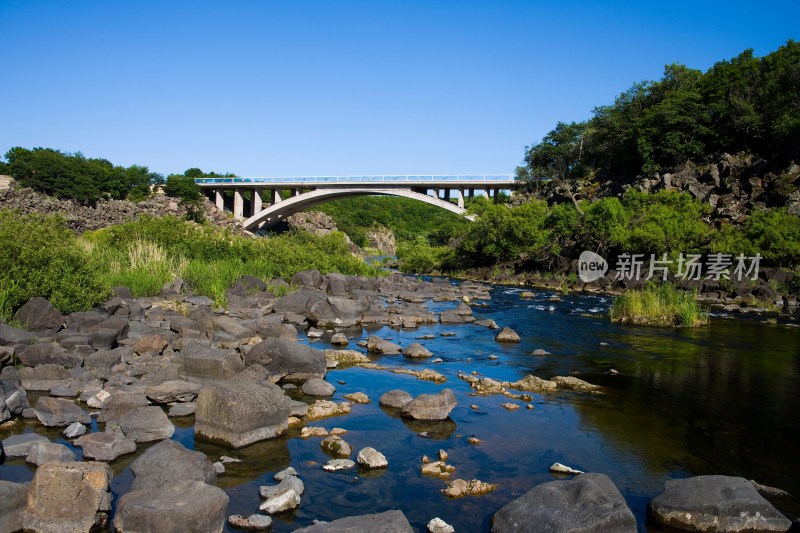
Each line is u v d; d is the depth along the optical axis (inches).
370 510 243.1
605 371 518.6
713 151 2123.5
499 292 1321.4
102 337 465.4
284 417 327.3
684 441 341.4
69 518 215.5
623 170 2476.6
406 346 607.8
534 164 2984.7
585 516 215.8
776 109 1980.8
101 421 329.4
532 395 429.1
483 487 266.4
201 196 3031.5
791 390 461.1
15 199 2015.3
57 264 591.8
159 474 243.8
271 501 238.1
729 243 1387.8
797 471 301.9
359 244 4347.9
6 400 325.7
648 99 2645.2
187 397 367.9
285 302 754.8
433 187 2785.4
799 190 1593.3
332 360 503.5
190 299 761.0
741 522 233.8
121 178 2839.6
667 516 239.1
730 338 713.0
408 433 338.6
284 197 4136.3
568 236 1769.2
